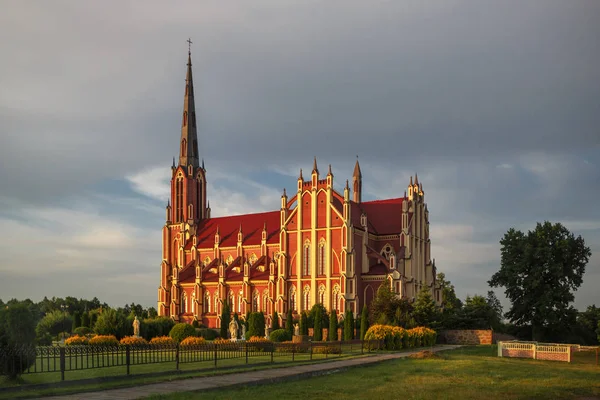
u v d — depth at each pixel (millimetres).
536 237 102938
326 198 114500
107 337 67500
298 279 115250
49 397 29469
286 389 34062
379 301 97625
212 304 130125
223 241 138625
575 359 61344
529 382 39500
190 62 159250
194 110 156500
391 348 71125
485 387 36344
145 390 32219
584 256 102375
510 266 102688
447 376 42062
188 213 147625
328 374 43562
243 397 30391
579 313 112688
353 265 108938
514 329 106562
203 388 32875
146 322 95188
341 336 98625
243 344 51156
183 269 138875
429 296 98062
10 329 35531
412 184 120312
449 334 94188
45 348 36656
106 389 32594
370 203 127250
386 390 34156
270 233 130750
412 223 118375
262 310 121812
